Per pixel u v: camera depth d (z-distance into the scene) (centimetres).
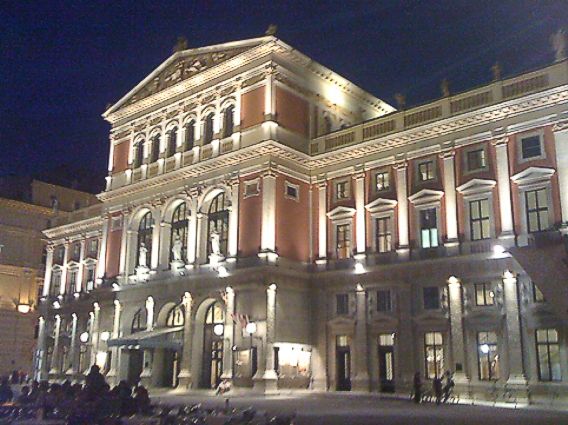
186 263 4781
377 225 4228
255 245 4309
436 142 3975
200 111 4994
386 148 4238
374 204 4206
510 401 3319
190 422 2112
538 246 2853
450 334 3684
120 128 5747
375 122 4356
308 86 4838
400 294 3959
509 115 3644
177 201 5044
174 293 4775
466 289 3669
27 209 7819
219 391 4100
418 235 3969
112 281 5397
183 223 5000
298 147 4600
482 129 3762
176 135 5206
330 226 4472
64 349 6294
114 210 5572
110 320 5328
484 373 3525
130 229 5375
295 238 4441
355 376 4081
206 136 4944
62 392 2423
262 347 4094
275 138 4412
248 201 4447
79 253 6538
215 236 4578
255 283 4225
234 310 4322
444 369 3684
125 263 5297
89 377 2430
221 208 4731
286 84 4641
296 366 4222
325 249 4450
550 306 3164
